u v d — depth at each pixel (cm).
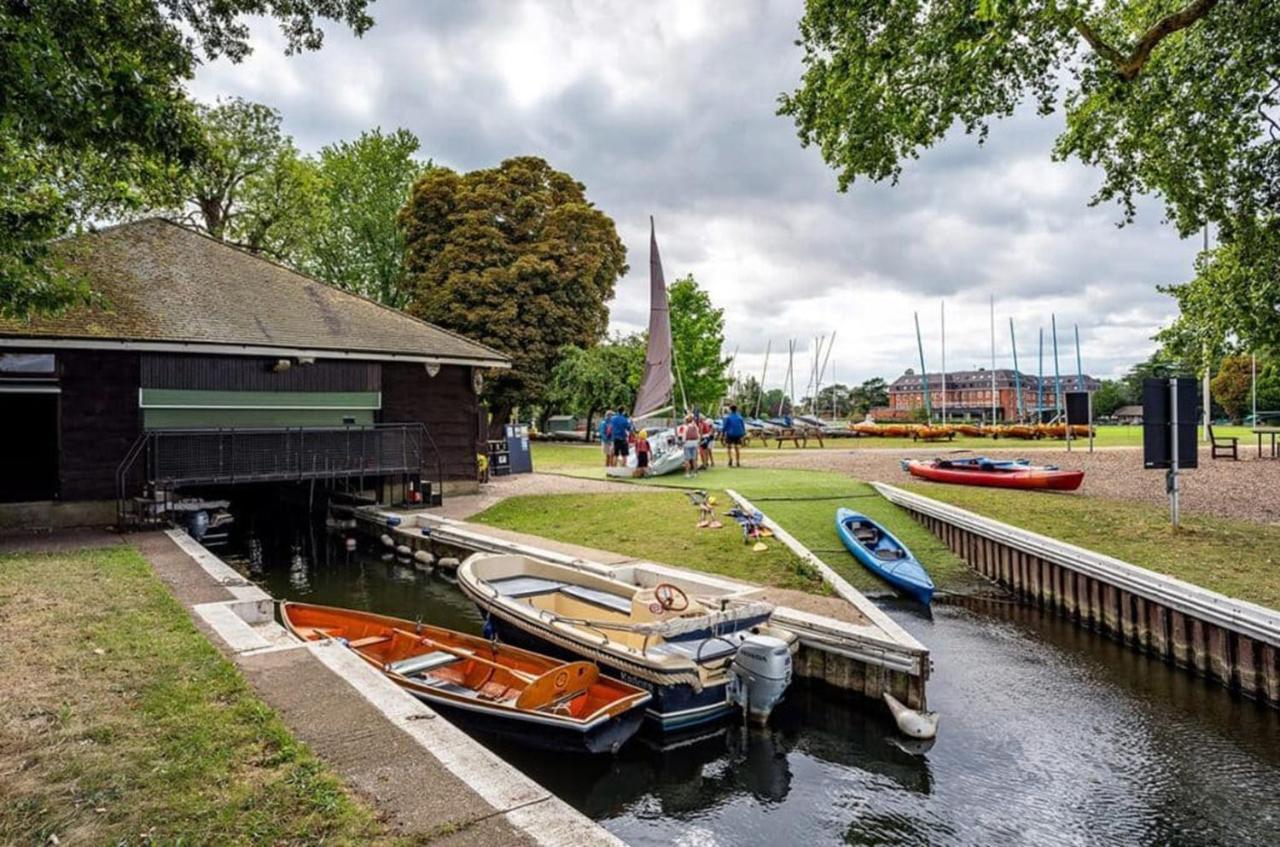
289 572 1493
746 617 800
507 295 3491
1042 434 3734
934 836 576
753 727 749
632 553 1272
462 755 446
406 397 1952
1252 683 800
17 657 599
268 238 3506
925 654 748
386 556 1634
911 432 3903
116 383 1500
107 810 366
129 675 561
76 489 1450
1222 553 1070
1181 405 1208
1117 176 1465
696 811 620
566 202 3906
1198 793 630
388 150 4262
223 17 932
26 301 545
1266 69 1173
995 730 750
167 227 1981
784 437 3628
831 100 1287
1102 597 1041
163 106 572
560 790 658
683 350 4091
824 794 641
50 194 714
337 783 402
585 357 3659
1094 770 670
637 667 727
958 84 1144
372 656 825
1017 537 1216
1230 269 1309
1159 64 1282
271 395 1700
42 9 482
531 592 972
